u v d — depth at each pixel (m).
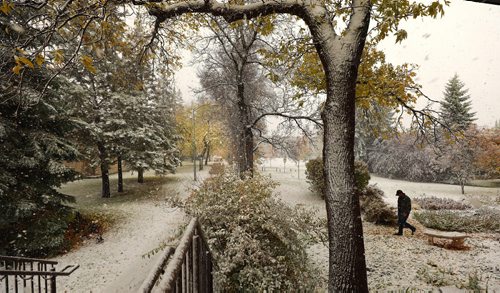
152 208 15.76
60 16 3.20
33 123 10.48
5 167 9.20
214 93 14.02
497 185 28.89
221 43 10.27
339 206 3.12
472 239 9.23
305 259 5.54
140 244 10.65
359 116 7.43
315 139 11.69
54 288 5.34
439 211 13.88
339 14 3.90
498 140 25.64
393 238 9.19
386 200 18.12
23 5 3.10
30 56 2.96
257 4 3.69
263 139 12.59
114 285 3.82
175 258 1.68
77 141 15.95
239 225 5.32
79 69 13.30
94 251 10.12
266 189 6.11
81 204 16.92
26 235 9.48
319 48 3.47
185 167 39.84
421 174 32.53
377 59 5.55
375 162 40.41
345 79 3.21
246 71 13.09
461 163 23.44
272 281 4.57
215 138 30.02
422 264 6.82
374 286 5.57
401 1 3.03
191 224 2.50
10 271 4.38
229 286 4.53
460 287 5.31
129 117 18.48
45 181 10.49
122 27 4.50
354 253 3.07
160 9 3.90
